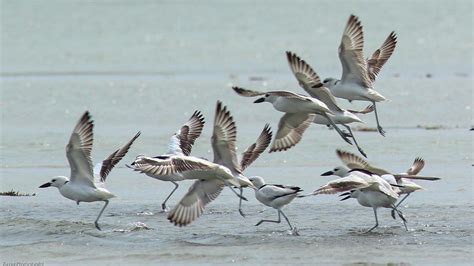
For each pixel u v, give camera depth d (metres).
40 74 58.81
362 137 34.94
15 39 80.62
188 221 20.58
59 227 23.12
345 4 103.75
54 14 97.94
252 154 22.97
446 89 47.41
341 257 20.16
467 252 20.33
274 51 70.44
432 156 31.55
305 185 27.59
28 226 23.23
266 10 99.81
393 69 58.47
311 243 21.34
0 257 20.81
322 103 22.33
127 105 44.59
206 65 63.56
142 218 24.19
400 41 73.94
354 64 23.31
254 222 23.56
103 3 108.38
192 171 20.44
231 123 20.72
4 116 41.97
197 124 25.23
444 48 69.12
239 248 21.06
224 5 105.50
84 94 48.38
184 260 20.25
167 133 36.84
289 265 19.69
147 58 68.06
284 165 30.56
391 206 22.16
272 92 22.44
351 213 24.28
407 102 43.59
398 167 29.97
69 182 22.06
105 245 21.59
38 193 27.23
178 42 77.56
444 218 23.45
